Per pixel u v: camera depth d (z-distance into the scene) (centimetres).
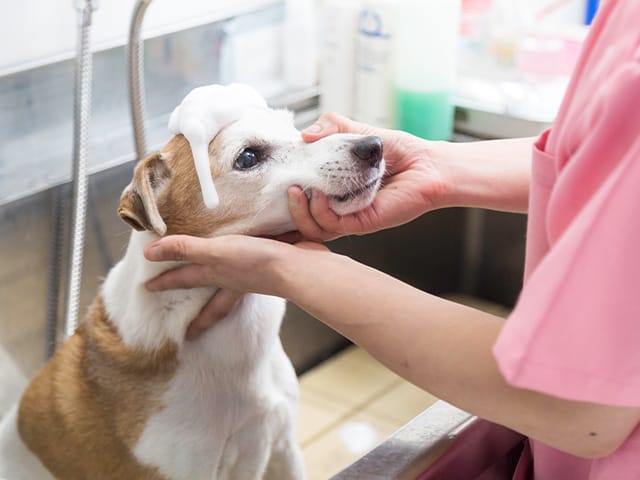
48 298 130
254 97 95
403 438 75
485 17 162
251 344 96
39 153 129
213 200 86
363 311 63
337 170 86
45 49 128
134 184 88
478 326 59
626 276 48
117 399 97
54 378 105
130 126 138
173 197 92
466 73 161
